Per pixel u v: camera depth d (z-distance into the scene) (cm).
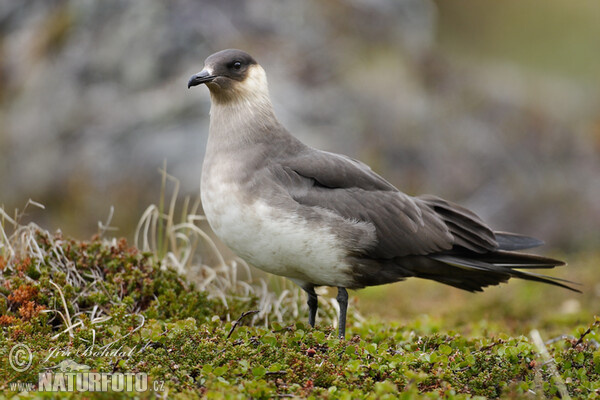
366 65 1986
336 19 2044
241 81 860
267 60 1881
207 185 837
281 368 662
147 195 1673
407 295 1275
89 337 713
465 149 1911
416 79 2056
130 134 1762
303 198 819
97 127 1806
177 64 1858
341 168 845
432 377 662
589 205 1828
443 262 866
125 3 1928
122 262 874
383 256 845
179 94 1792
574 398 651
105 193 1706
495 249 886
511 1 2903
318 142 1739
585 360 714
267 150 841
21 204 1770
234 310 891
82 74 1889
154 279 864
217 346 681
